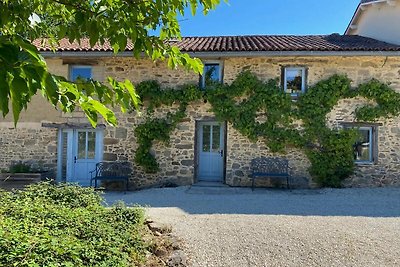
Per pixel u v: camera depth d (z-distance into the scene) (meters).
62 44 11.17
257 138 10.53
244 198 8.67
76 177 11.03
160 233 5.25
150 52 1.99
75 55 10.30
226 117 10.55
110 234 4.13
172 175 10.73
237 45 11.07
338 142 10.30
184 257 4.29
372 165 10.44
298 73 10.74
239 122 10.47
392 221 6.17
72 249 3.32
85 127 10.90
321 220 6.17
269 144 10.46
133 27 1.88
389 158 10.41
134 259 3.92
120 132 10.81
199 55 10.16
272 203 7.96
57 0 1.84
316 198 8.68
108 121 1.42
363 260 4.31
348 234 5.26
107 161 10.80
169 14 2.18
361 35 14.06
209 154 11.12
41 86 1.01
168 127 10.70
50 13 2.11
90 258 3.32
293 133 10.38
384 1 11.66
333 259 4.34
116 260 3.45
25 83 0.98
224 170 10.81
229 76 10.70
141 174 10.80
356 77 10.55
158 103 10.71
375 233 5.35
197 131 10.95
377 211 7.09
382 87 10.38
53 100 1.04
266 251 4.57
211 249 4.64
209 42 12.19
